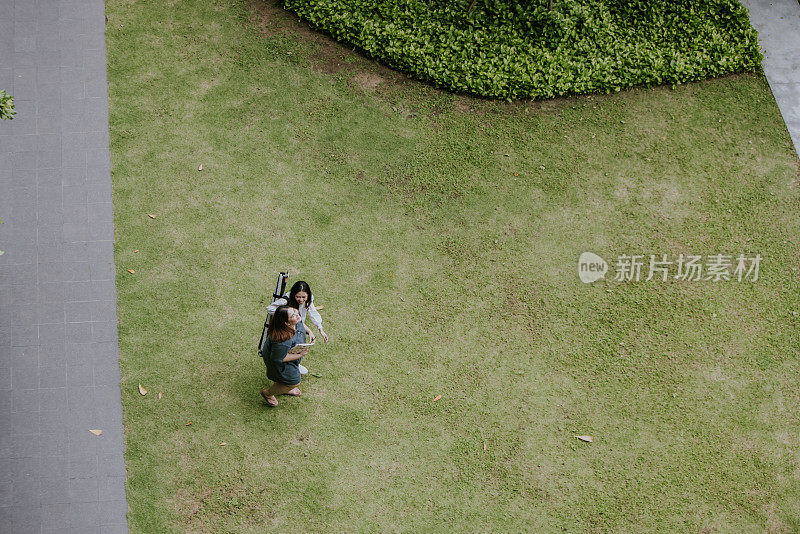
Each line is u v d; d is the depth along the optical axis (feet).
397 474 23.54
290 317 20.99
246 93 32.17
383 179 30.09
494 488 23.45
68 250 27.20
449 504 23.11
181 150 30.19
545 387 25.40
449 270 27.86
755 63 34.09
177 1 34.73
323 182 29.84
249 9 34.73
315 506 22.88
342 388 25.04
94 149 29.84
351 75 33.12
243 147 30.53
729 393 25.53
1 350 24.94
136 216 28.27
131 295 26.43
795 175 31.07
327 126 31.48
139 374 24.82
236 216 28.60
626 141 31.71
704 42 34.37
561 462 23.99
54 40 32.68
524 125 31.99
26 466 22.95
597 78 32.91
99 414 24.02
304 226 28.58
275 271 27.35
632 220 29.50
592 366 25.90
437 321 26.63
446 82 32.65
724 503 23.52
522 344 26.25
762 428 24.89
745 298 27.61
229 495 22.91
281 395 24.71
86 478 22.90
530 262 28.19
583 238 28.94
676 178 30.73
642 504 23.39
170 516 22.45
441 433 24.35
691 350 26.37
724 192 30.40
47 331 25.45
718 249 28.89
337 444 23.99
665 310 27.22
